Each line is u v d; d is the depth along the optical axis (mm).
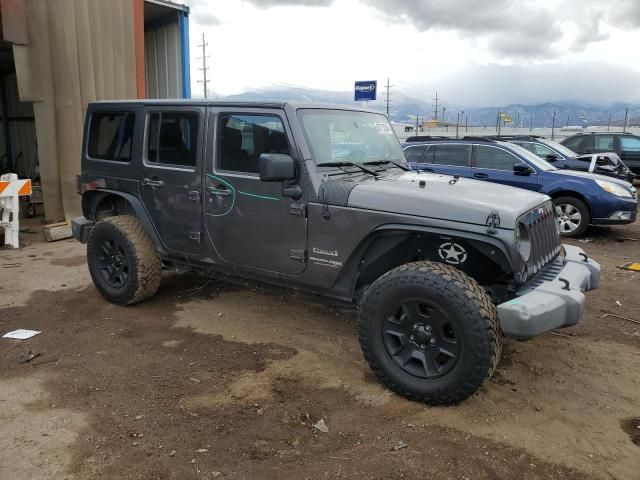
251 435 3082
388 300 3418
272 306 5297
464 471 2771
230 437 3059
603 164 11500
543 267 3797
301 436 3082
